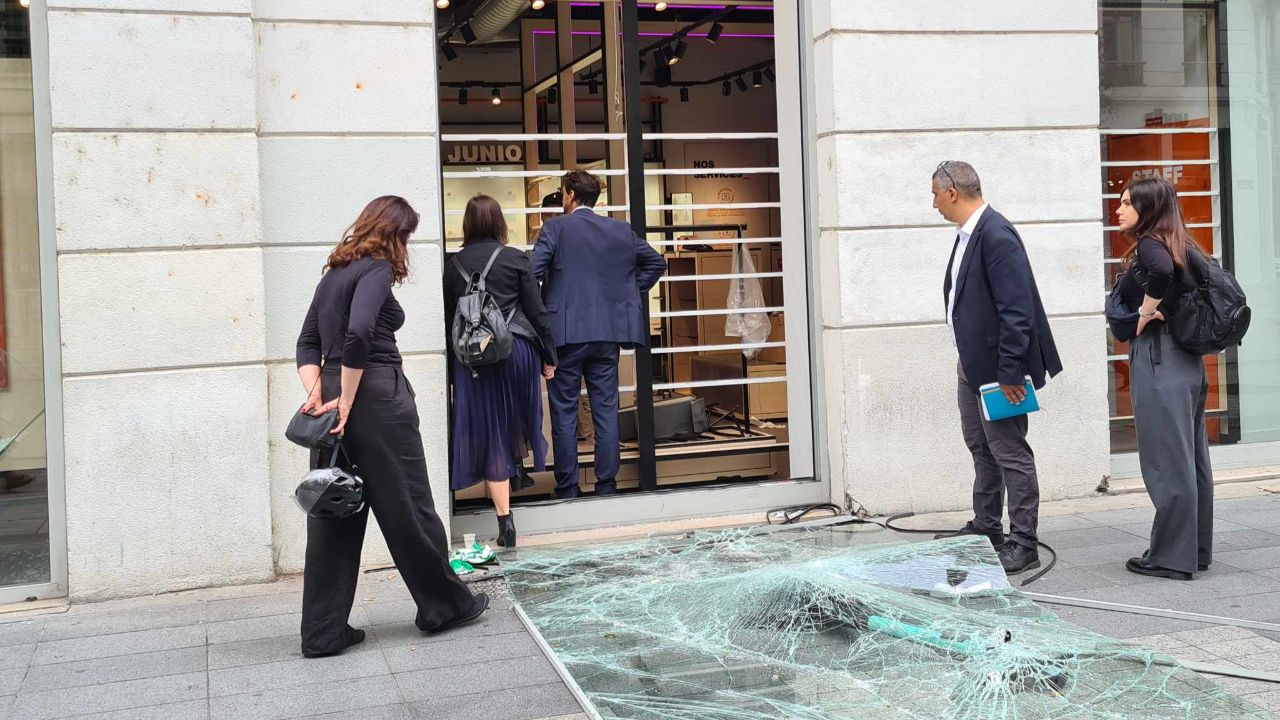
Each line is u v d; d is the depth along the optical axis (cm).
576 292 632
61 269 521
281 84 559
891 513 651
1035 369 523
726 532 618
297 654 450
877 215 643
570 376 638
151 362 533
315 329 453
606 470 648
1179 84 746
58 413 538
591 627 461
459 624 479
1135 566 526
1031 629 440
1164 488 513
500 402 579
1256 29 756
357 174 570
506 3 872
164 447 536
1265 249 762
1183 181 748
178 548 539
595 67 1033
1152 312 507
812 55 656
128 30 527
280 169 561
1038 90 666
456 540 607
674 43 1208
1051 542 583
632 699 380
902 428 650
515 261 586
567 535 623
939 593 488
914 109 646
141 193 530
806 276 670
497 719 377
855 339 643
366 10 568
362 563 580
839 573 516
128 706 397
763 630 454
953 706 368
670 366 888
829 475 670
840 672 403
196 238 537
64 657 452
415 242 578
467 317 554
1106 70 731
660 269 655
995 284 518
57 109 520
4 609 521
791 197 677
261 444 548
